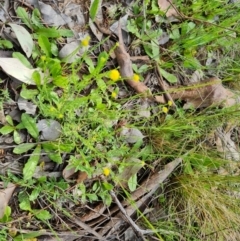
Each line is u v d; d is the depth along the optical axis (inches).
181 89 14.1
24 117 12.5
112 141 13.9
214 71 16.4
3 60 12.1
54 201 13.4
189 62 15.4
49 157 13.1
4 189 12.4
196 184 15.2
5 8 12.6
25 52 12.5
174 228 15.5
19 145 12.6
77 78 13.1
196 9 15.6
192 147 15.4
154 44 14.9
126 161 14.2
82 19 13.8
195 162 15.3
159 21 15.1
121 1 14.4
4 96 12.4
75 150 13.4
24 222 13.1
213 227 15.4
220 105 15.6
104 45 14.1
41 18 13.0
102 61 12.3
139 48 14.9
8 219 12.7
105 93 13.5
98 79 13.2
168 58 15.4
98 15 14.0
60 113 12.5
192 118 14.7
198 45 15.8
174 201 15.5
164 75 15.1
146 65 14.8
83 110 13.4
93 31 13.8
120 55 14.1
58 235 13.5
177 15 15.3
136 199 14.7
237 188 15.7
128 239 14.9
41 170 13.0
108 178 14.0
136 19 14.7
